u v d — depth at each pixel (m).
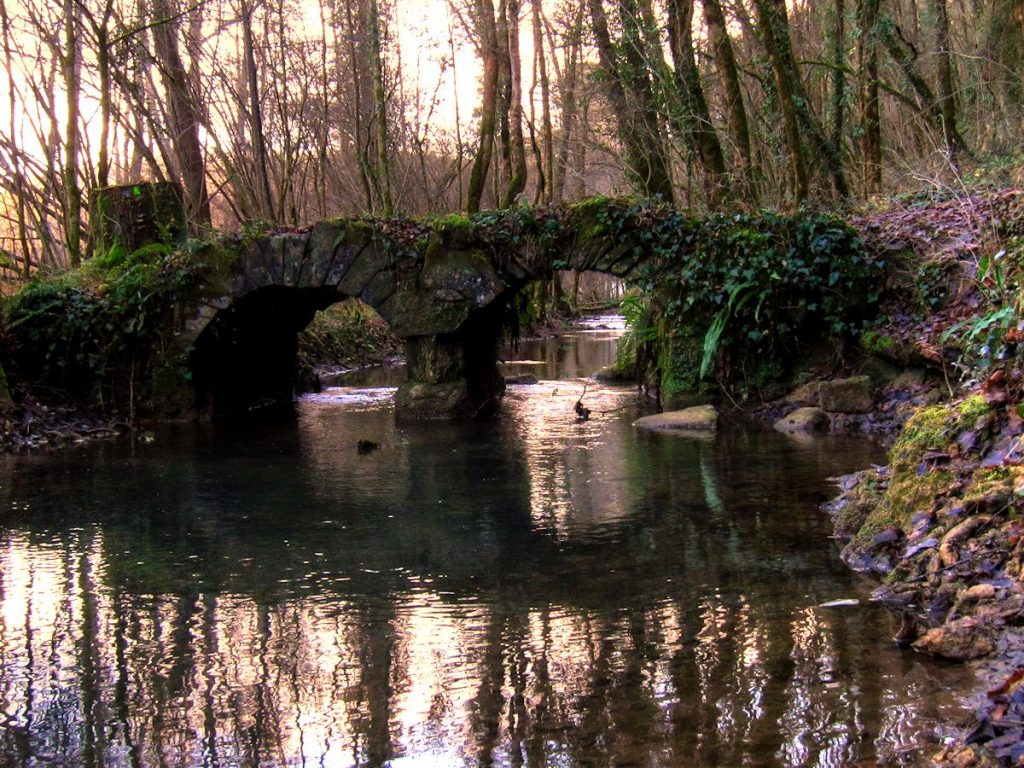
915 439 5.34
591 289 47.28
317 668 3.75
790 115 12.97
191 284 11.23
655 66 14.38
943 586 4.13
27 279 12.75
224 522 6.23
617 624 4.11
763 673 3.51
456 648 3.91
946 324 9.07
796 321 10.24
